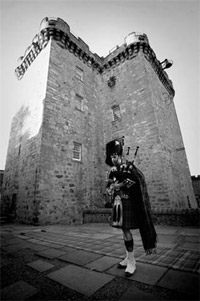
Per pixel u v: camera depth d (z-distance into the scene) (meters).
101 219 8.20
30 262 2.27
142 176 2.11
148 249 1.83
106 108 13.61
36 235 4.38
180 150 14.71
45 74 10.24
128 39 13.37
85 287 1.55
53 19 11.77
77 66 12.86
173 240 3.36
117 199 2.07
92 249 2.83
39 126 8.95
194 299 1.25
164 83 15.85
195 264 1.93
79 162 10.22
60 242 3.44
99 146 12.30
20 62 14.69
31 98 11.34
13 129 13.41
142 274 1.75
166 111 13.43
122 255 2.46
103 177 11.73
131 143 10.69
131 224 1.86
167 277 1.65
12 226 6.87
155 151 9.34
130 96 11.98
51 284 1.64
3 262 2.28
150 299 1.30
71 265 2.12
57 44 11.55
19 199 8.89
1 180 16.03
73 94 11.46
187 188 13.17
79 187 9.68
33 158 8.62
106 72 15.01
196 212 5.32
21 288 1.58
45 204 7.62
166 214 5.96
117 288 1.51
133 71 12.45
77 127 10.88
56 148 9.02
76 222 8.73
